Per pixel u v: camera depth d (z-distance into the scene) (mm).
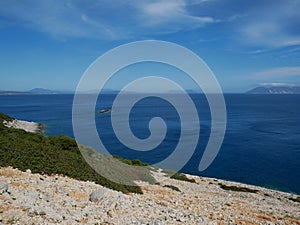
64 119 98000
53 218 8398
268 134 74562
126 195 14336
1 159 13805
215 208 16234
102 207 11016
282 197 30562
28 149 16422
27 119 98312
